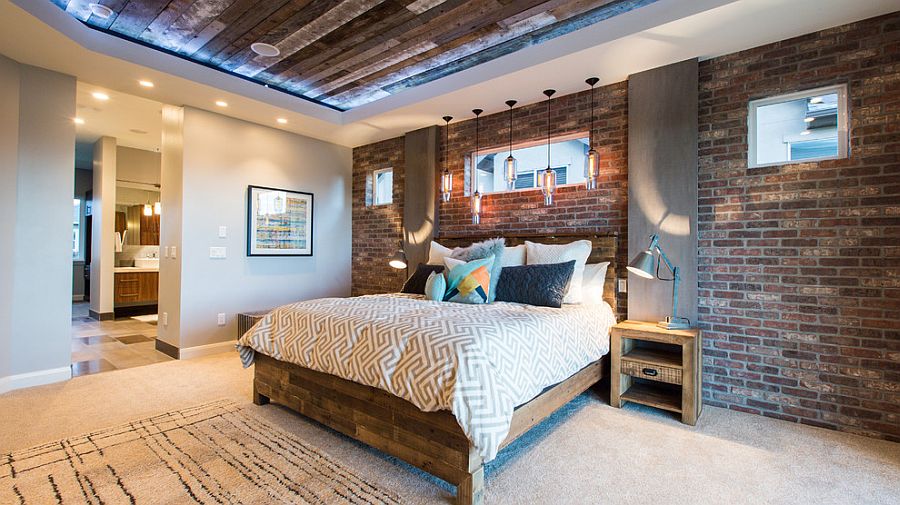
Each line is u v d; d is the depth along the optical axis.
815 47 2.63
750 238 2.84
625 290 3.38
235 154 4.42
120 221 7.30
